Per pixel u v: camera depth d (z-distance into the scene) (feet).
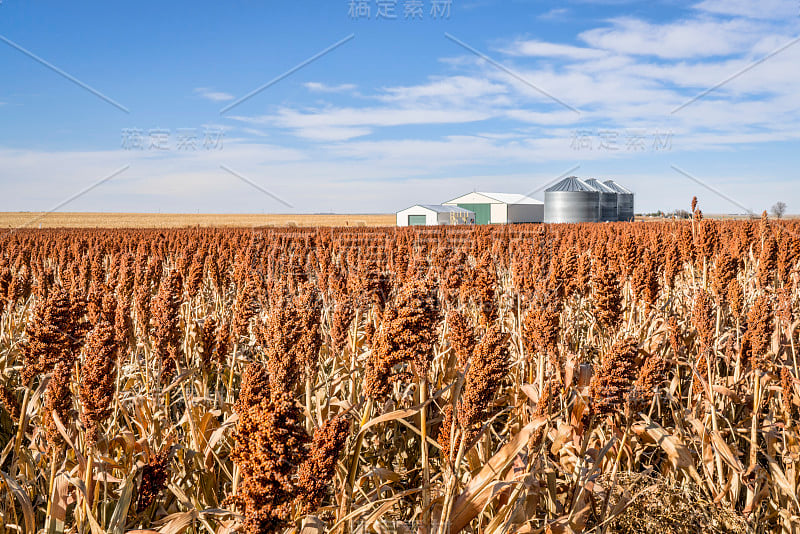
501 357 10.35
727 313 25.20
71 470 13.83
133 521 12.86
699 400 17.78
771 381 19.25
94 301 17.25
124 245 65.46
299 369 13.65
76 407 14.21
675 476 16.22
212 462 15.37
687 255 34.78
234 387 22.61
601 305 20.48
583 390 15.34
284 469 7.75
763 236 39.01
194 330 24.63
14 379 23.63
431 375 18.98
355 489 13.24
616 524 13.30
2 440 19.56
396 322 10.47
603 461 15.72
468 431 10.71
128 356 20.18
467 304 23.62
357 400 16.52
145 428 16.21
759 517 15.40
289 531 8.86
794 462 15.66
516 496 12.31
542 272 24.32
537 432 13.12
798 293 28.43
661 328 22.66
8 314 25.29
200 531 14.28
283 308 13.28
